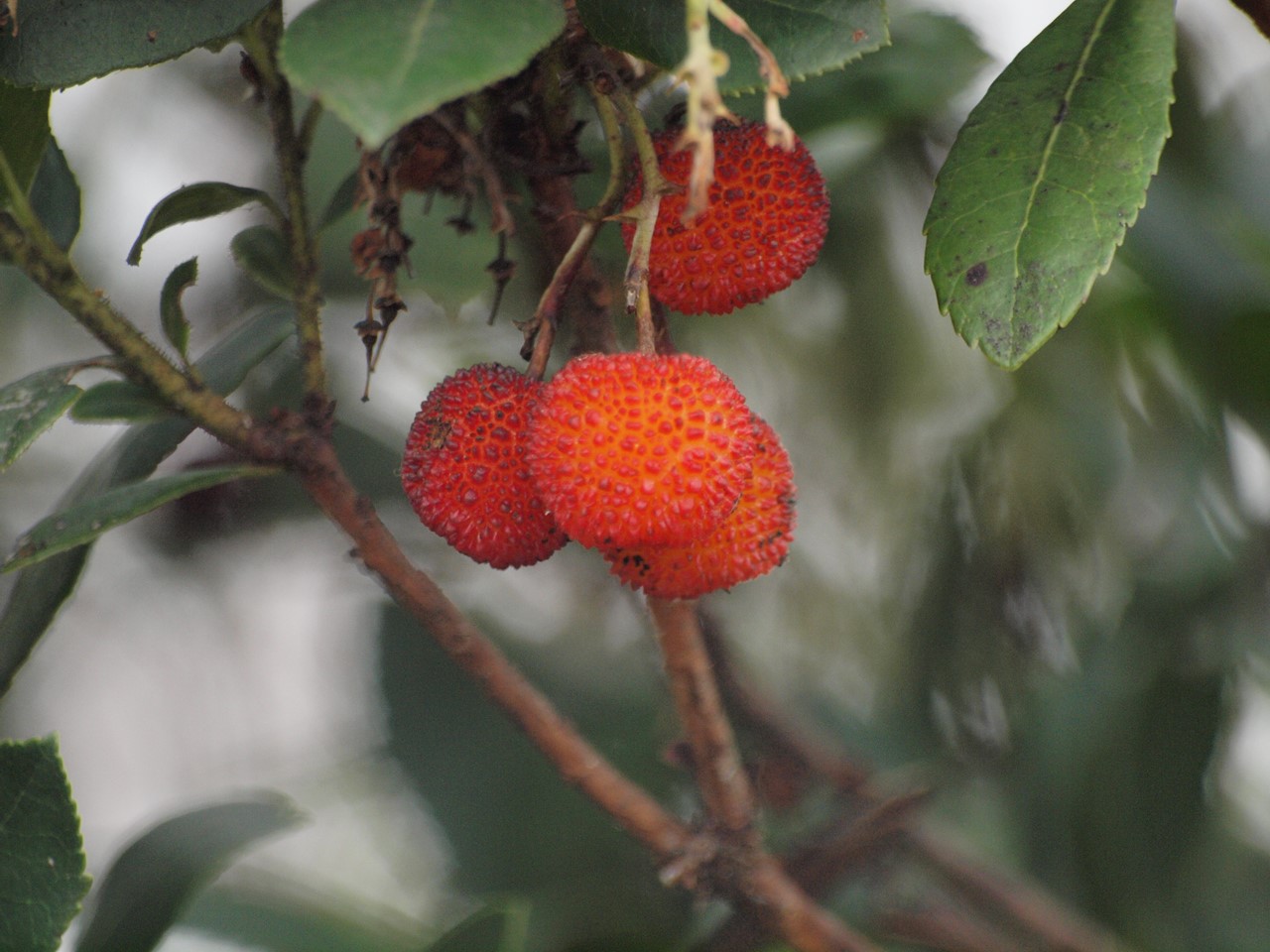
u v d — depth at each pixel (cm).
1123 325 46
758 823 40
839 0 36
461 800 46
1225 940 46
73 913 37
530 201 41
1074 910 46
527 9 34
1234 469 46
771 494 38
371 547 38
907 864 44
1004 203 37
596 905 44
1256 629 45
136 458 39
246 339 40
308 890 44
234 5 37
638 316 37
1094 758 45
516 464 38
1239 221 45
